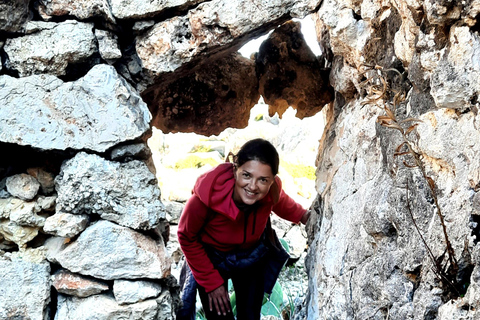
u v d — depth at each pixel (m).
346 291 2.37
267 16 2.43
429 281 1.83
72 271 2.50
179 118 3.30
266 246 2.83
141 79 2.61
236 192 2.49
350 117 2.64
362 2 2.28
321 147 3.23
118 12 2.41
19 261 2.51
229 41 2.49
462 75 1.71
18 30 2.40
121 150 2.48
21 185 2.52
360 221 2.32
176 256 4.57
